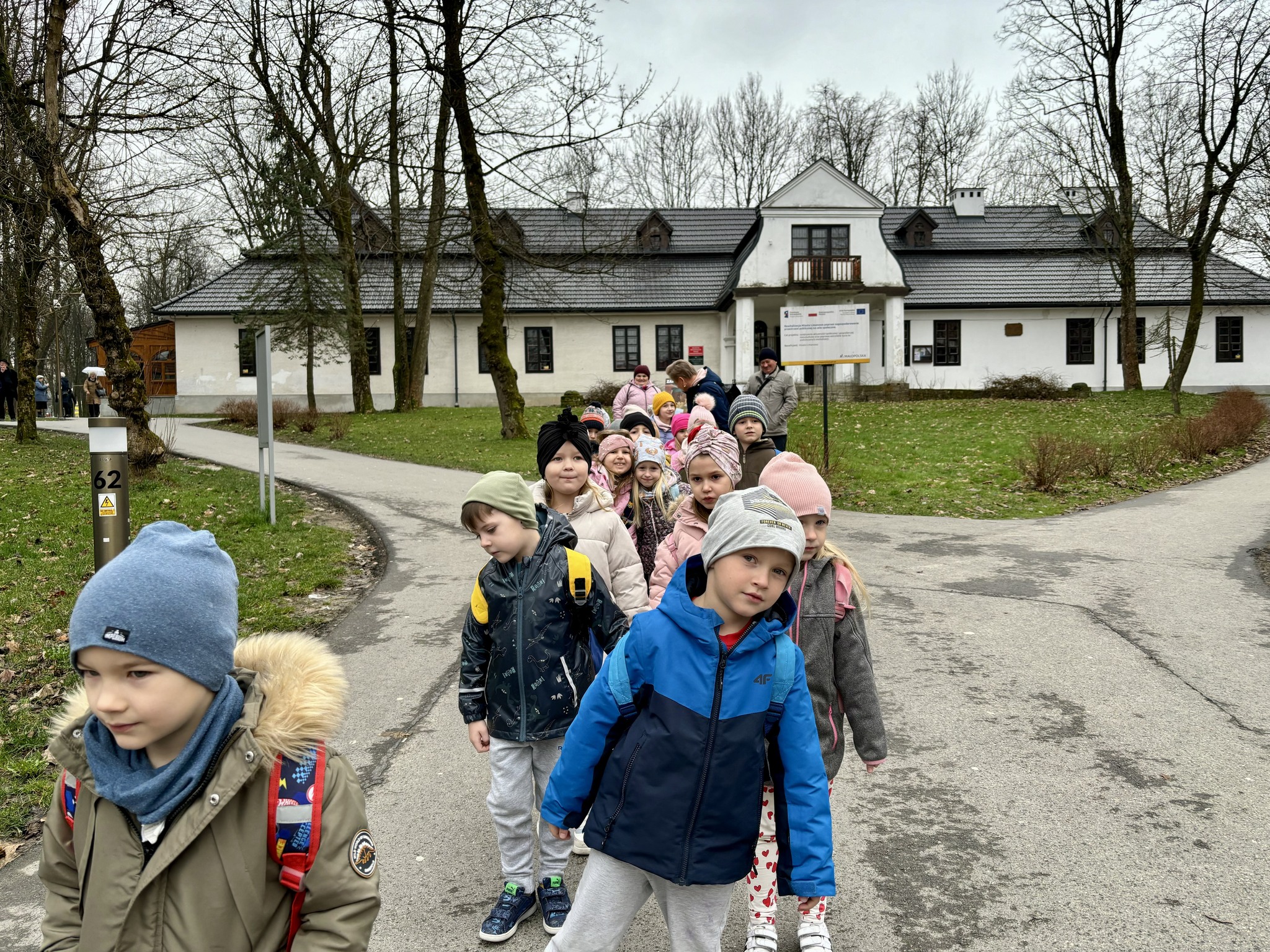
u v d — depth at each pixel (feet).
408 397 98.73
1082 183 105.19
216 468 52.49
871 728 9.44
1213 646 20.18
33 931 10.07
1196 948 9.36
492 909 10.25
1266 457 57.52
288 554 29.32
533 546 9.87
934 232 136.56
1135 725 15.78
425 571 28.09
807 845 7.33
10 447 55.16
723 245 135.64
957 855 11.47
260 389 34.47
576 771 7.54
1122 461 52.01
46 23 41.88
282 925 5.28
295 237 91.61
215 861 5.02
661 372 130.00
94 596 4.78
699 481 12.09
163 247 49.21
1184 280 128.47
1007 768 14.11
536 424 80.38
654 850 7.06
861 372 124.36
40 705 16.71
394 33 65.72
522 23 60.03
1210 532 33.58
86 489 38.99
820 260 116.37
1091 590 25.58
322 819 5.22
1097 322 128.36
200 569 5.03
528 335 128.06
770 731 7.52
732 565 7.06
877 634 21.63
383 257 125.39
